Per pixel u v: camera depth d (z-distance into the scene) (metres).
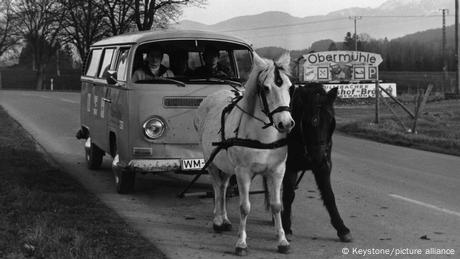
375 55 38.19
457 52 38.84
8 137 16.44
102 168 12.66
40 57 69.12
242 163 6.53
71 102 33.19
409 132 18.80
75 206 8.56
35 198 8.72
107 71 10.01
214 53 10.10
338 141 17.75
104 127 10.90
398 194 9.90
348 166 12.93
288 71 6.15
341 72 38.28
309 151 6.45
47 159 13.45
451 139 16.77
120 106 9.61
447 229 7.68
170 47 10.01
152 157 9.31
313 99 6.46
